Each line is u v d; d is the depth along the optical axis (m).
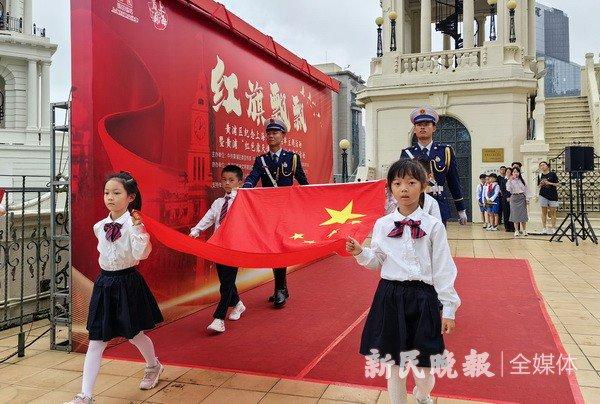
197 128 5.43
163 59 4.88
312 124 9.03
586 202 13.58
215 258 3.56
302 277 7.31
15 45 27.69
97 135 4.05
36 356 4.03
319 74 9.21
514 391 3.19
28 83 28.31
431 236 2.59
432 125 4.28
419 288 2.56
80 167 4.05
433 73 15.66
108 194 3.15
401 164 2.61
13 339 4.50
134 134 4.48
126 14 4.39
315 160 9.16
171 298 5.03
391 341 2.56
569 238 11.20
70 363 3.87
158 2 4.82
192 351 4.10
